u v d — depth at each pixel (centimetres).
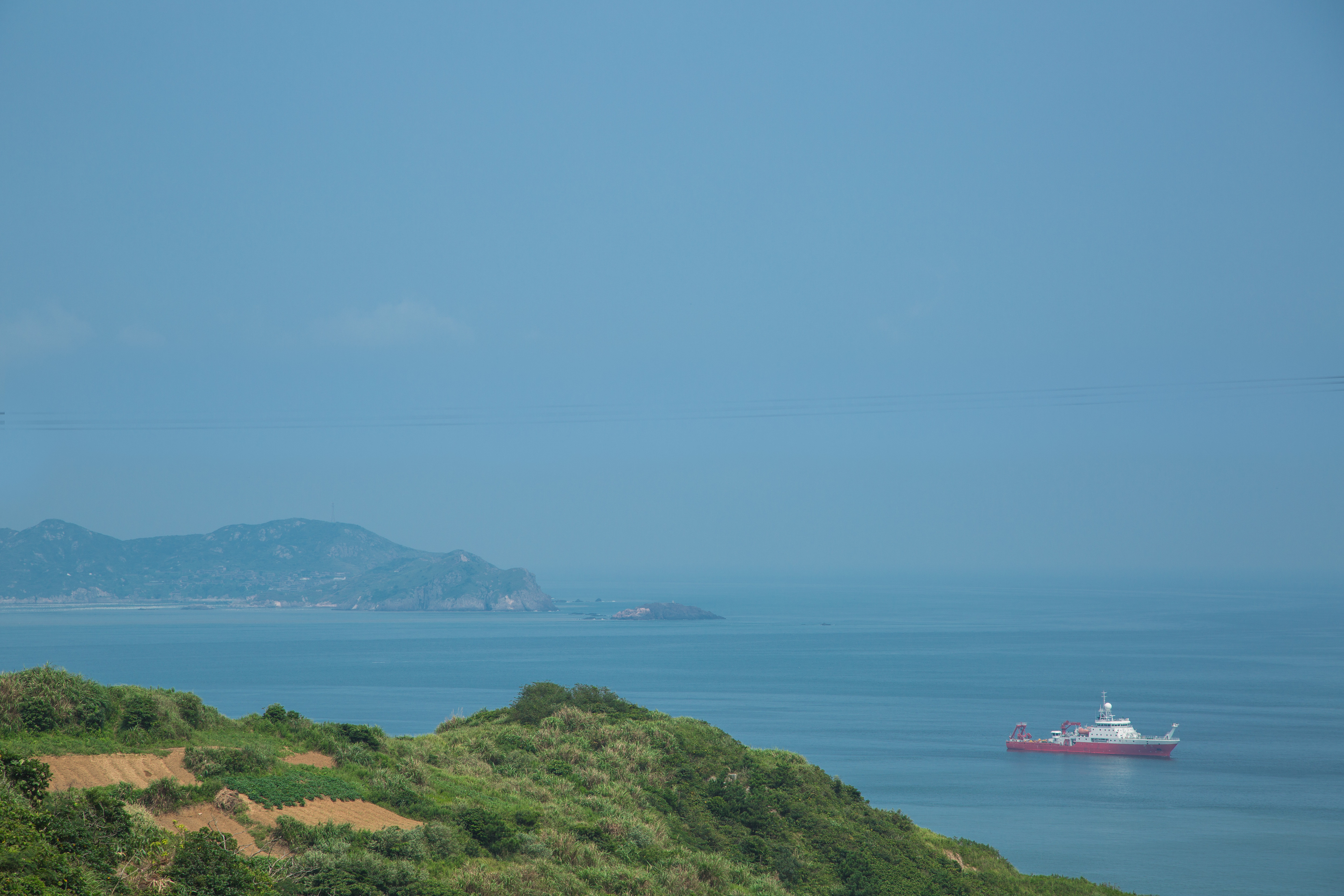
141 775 5684
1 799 4366
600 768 9069
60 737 5762
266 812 5753
